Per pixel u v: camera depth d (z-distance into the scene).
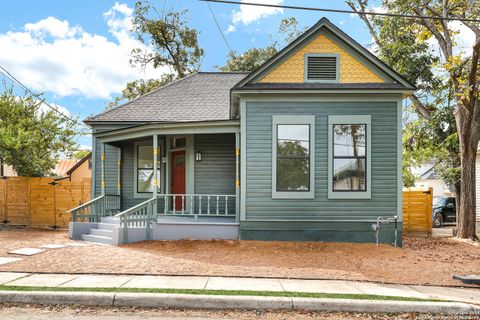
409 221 14.15
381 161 10.50
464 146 13.21
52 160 21.73
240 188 10.93
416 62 15.95
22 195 14.98
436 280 7.20
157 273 7.11
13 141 15.54
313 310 5.46
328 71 10.95
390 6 16.17
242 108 10.69
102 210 13.09
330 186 10.48
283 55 10.95
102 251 9.13
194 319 5.04
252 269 7.57
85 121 14.53
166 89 16.83
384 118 10.54
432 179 30.20
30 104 20.03
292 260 8.47
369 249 9.64
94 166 14.99
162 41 30.09
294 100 10.63
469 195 13.09
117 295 5.57
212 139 13.36
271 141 10.62
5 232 13.08
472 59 12.20
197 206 13.26
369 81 10.90
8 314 5.14
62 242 10.95
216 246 9.81
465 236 12.98
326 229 10.47
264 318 5.15
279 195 10.52
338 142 10.59
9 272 7.07
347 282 6.77
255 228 10.54
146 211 11.76
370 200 10.46
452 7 14.18
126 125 14.54
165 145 14.02
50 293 5.62
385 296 5.86
